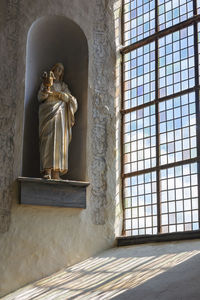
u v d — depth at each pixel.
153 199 12.54
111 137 13.30
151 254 11.22
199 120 12.04
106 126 13.30
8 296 11.30
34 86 13.20
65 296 10.25
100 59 13.61
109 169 13.08
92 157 12.94
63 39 13.81
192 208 11.77
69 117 12.85
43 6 13.28
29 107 12.98
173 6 13.27
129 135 13.42
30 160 12.80
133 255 11.54
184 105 12.45
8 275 11.55
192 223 11.70
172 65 12.92
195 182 11.83
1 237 11.71
